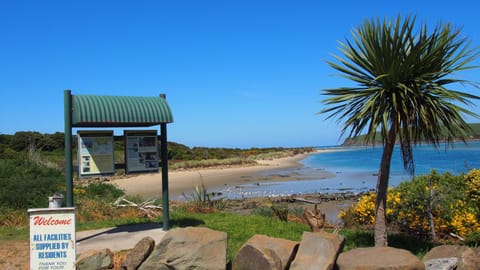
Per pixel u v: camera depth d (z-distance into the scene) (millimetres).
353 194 23938
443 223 10023
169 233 6379
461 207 10391
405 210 10188
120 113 8492
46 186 13555
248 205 20219
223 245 6246
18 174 14406
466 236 9547
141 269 6141
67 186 8000
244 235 9273
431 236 9875
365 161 66062
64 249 6426
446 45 7184
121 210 13086
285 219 12820
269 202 20797
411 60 6969
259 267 5758
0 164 15016
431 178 11703
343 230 10734
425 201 10000
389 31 7020
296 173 43625
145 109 8820
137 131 9102
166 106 9133
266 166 57000
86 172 8516
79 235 9203
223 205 15898
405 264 5273
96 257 6535
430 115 7117
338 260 5668
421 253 8289
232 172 46000
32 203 12523
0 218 11172
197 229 6434
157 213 12891
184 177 39938
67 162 8016
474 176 11492
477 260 5656
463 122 6992
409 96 7062
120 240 8586
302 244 5867
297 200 21594
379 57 7188
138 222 10836
